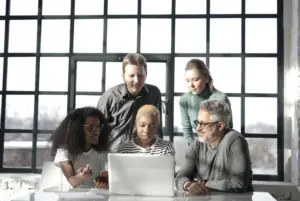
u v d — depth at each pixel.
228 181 1.93
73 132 2.16
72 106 3.70
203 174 2.12
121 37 3.70
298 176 3.21
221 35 3.61
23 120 3.79
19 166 3.78
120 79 3.69
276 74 3.56
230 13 3.61
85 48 3.73
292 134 3.41
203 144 2.14
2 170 3.77
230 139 2.04
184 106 2.88
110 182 1.83
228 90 3.59
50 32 3.77
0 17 3.82
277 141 3.51
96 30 3.72
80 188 2.03
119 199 1.72
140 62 2.61
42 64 3.77
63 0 3.76
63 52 3.75
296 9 3.33
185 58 3.63
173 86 3.62
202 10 3.64
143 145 2.38
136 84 2.61
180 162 3.60
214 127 2.05
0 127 3.79
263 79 3.57
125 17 3.68
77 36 3.74
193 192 1.87
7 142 3.79
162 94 3.65
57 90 3.75
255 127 3.57
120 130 2.70
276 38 3.56
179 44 3.65
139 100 2.71
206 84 2.78
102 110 2.71
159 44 3.66
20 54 3.79
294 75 3.38
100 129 2.26
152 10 3.68
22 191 3.41
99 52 3.71
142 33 3.68
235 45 3.60
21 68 3.81
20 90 3.80
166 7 3.66
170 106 3.61
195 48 3.63
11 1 3.83
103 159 2.31
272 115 3.55
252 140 3.55
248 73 3.59
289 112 3.49
